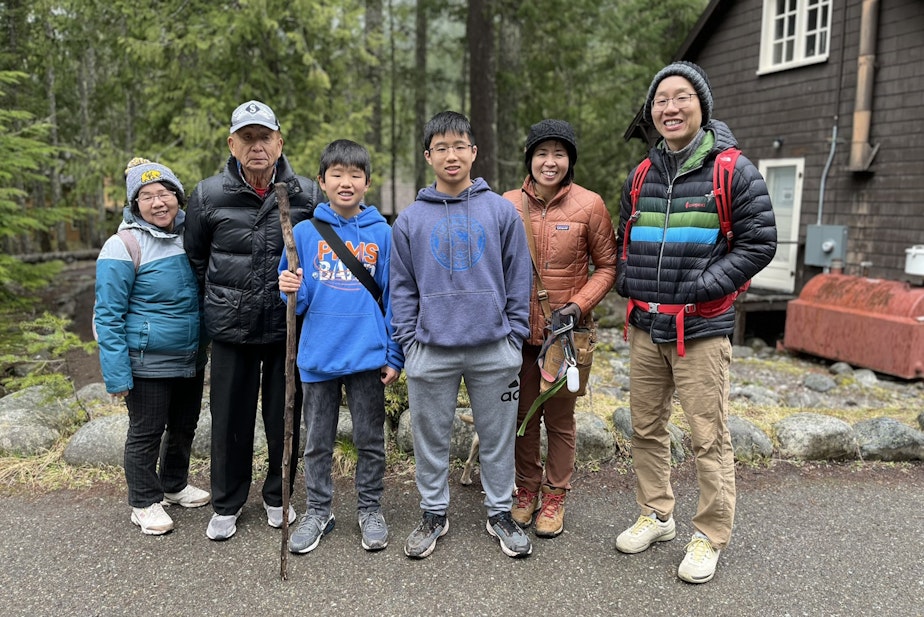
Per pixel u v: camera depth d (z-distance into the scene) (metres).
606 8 13.64
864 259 8.23
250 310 2.73
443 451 2.82
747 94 9.91
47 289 11.82
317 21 8.95
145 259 2.76
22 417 3.91
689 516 3.17
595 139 14.90
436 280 2.60
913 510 3.27
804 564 2.76
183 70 9.00
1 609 2.43
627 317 2.80
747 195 2.40
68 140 18.03
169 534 2.96
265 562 2.74
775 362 7.21
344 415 3.89
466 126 2.60
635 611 2.44
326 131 9.19
